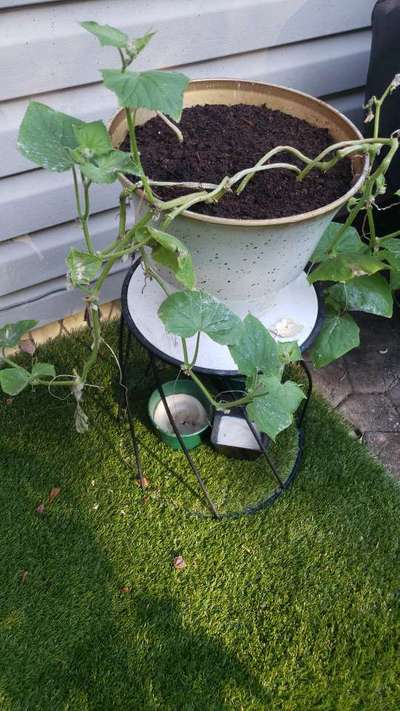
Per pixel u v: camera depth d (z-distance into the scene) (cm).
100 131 77
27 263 160
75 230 161
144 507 142
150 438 152
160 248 85
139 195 88
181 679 120
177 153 102
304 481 148
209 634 126
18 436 152
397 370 174
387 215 202
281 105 113
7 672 119
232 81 112
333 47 165
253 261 92
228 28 144
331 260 100
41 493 143
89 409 158
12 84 127
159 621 127
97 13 126
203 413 155
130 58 74
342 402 166
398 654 125
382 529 142
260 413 90
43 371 111
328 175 102
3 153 136
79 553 135
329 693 120
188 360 104
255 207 94
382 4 141
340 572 136
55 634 125
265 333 92
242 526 141
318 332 112
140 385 162
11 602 128
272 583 133
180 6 134
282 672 122
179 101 70
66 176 148
